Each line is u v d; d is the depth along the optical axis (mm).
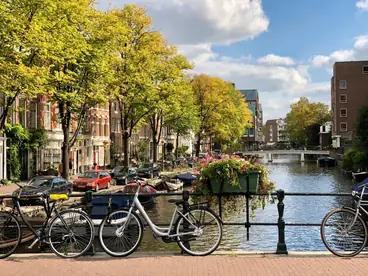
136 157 56000
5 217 7422
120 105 37250
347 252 7219
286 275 6109
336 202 26125
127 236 7332
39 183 22047
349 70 91250
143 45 34812
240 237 16328
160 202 23391
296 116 123062
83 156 45719
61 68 24703
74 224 7340
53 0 20234
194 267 6516
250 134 143125
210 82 59812
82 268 6539
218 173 7781
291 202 26219
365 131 50094
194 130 55938
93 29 25000
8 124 31406
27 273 6316
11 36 17578
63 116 27250
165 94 37094
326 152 99250
